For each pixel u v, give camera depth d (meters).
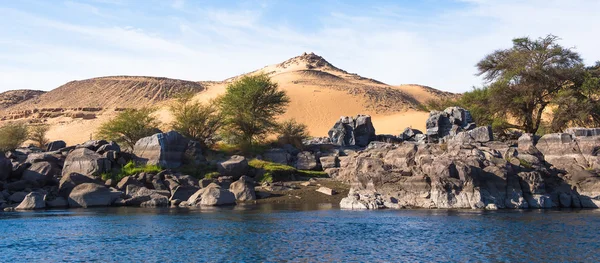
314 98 149.88
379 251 25.05
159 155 48.56
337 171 54.25
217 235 28.84
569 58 68.50
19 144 75.12
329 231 29.94
